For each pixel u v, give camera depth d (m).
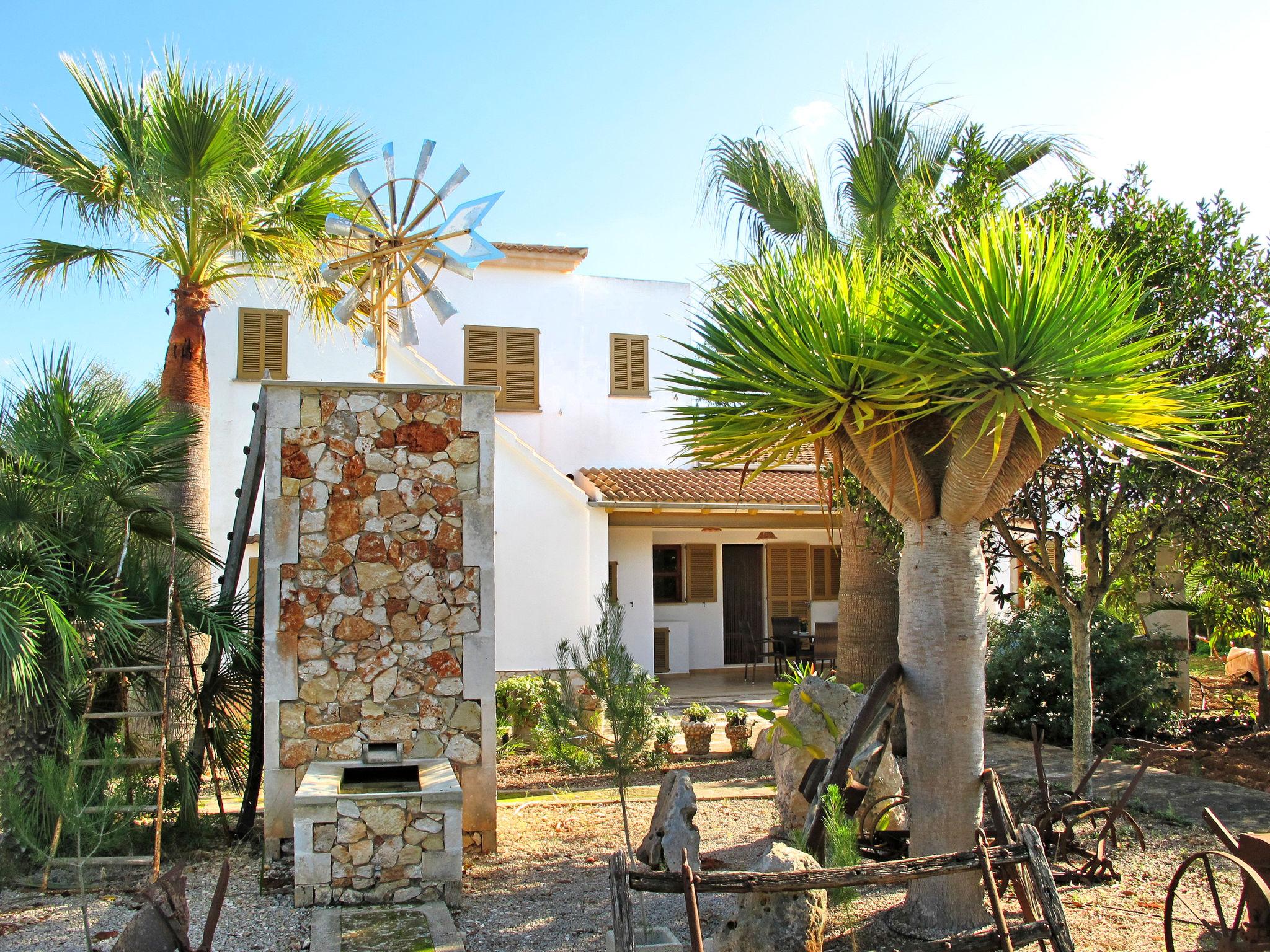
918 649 5.35
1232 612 11.98
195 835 7.34
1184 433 5.32
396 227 8.52
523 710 10.68
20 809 5.88
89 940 5.18
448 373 16.30
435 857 6.11
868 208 10.57
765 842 7.40
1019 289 4.62
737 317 5.42
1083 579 9.02
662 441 17.20
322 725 7.12
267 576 7.14
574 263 16.84
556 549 13.87
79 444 6.92
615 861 3.87
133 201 9.52
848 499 8.27
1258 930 4.41
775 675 16.50
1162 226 7.22
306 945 5.43
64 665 6.21
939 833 5.24
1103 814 6.98
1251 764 9.60
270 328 14.20
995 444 4.85
